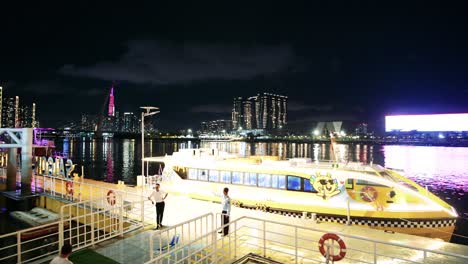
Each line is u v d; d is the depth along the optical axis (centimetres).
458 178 6219
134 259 1090
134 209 1762
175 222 1534
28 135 2511
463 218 2998
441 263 1025
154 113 2350
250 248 1159
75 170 7100
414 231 1574
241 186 2012
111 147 17675
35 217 2216
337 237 888
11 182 2639
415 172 7138
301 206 1791
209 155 2456
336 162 1983
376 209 1625
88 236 1831
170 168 2369
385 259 1066
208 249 1146
